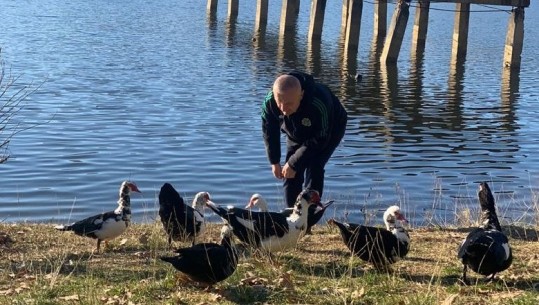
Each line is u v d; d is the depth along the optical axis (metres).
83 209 13.66
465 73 30.20
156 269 8.49
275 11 50.38
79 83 25.22
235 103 23.16
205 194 9.78
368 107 23.59
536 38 41.53
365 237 8.32
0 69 26.27
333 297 7.47
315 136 9.44
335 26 44.28
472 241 7.73
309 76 9.34
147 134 19.08
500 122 21.91
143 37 37.38
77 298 7.37
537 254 9.22
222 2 54.12
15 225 10.76
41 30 38.06
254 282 7.88
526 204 13.98
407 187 15.34
